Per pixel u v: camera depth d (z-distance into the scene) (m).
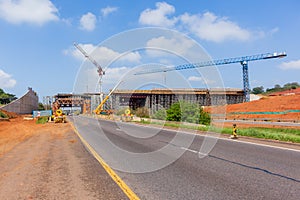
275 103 49.59
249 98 69.44
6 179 7.03
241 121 33.56
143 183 6.38
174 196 5.41
